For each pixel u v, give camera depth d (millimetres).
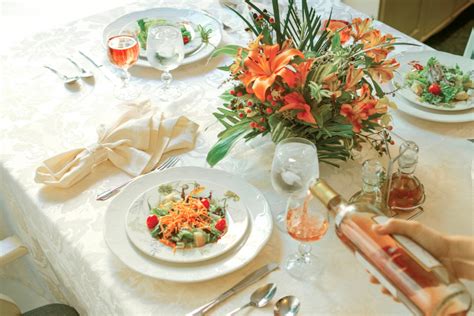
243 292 938
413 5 2934
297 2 1704
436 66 1397
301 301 921
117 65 1382
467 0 3422
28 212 1197
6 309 1261
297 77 1033
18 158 1244
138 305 925
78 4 2961
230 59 1555
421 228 845
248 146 1258
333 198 815
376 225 793
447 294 710
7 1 2965
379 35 1105
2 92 1447
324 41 1230
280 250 1011
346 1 2756
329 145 1132
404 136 1283
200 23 1676
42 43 1647
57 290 1369
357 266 979
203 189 1089
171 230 995
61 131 1314
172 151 1249
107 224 1027
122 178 1184
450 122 1301
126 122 1271
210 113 1359
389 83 1411
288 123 1092
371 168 1024
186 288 949
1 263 1198
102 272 982
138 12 1703
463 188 1142
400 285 742
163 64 1356
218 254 963
